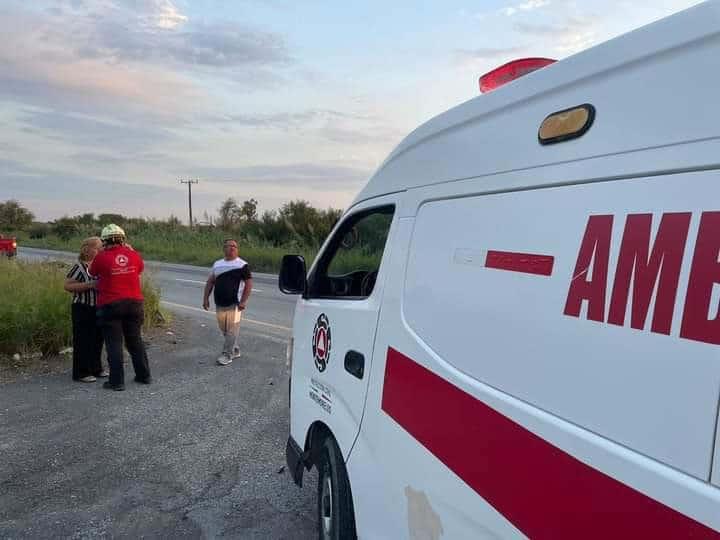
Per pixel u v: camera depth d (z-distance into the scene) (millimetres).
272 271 26766
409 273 2621
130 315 7133
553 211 1797
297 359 4055
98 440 5465
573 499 1622
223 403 6566
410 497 2469
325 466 3529
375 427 2795
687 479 1334
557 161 1807
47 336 8625
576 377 1645
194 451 5215
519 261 1904
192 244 37188
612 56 1638
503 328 1953
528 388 1824
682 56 1452
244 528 3926
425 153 2615
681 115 1442
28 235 60906
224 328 8328
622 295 1527
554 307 1738
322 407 3510
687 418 1347
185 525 3959
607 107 1647
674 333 1390
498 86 2254
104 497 4355
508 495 1877
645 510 1416
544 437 1731
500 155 2078
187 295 16938
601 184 1642
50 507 4195
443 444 2242
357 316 3104
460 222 2270
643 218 1501
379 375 2785
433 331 2375
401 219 2791
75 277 7281
